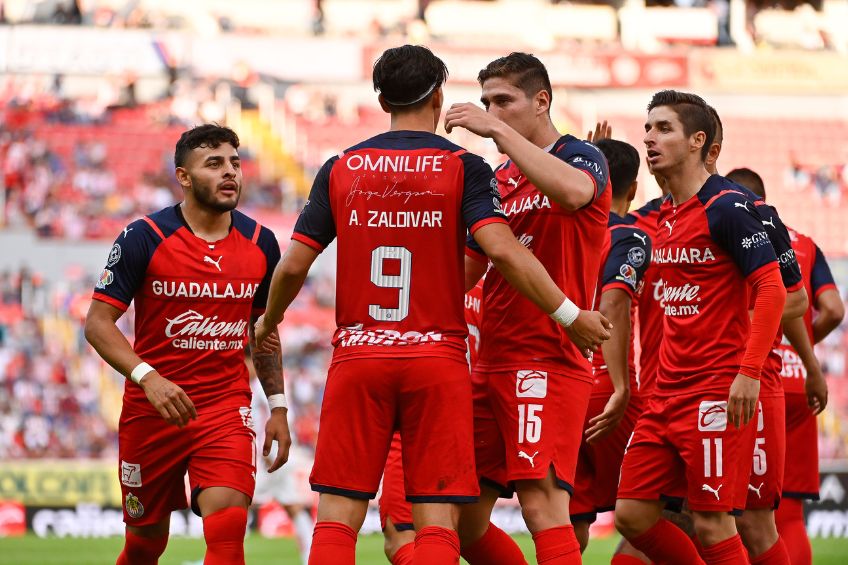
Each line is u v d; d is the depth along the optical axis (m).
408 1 94.75
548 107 18.88
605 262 22.88
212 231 20.69
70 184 79.75
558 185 16.66
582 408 18.73
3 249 73.44
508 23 93.75
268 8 94.38
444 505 16.70
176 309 20.31
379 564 39.78
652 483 20.69
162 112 85.19
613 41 92.62
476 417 19.12
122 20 89.25
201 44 86.50
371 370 16.70
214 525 19.73
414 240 16.72
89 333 19.94
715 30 92.75
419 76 17.11
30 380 66.75
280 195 82.31
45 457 64.38
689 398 20.16
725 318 20.06
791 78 89.56
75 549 44.41
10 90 83.56
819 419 66.62
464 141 84.38
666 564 21.17
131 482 20.92
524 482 18.47
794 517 25.17
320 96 87.69
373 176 16.84
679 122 20.36
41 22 87.31
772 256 19.36
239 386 20.80
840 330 70.69
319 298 73.62
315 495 54.06
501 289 18.94
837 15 94.00
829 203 87.00
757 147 88.00
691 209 20.30
